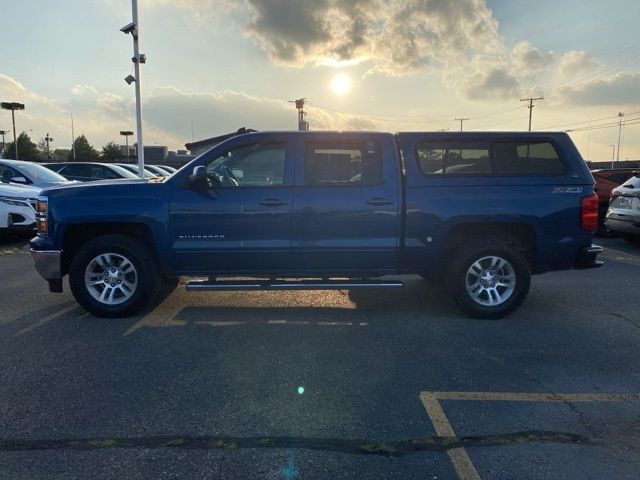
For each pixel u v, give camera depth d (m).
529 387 3.71
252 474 2.64
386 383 3.75
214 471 2.67
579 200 5.25
